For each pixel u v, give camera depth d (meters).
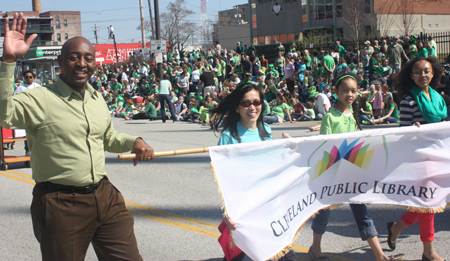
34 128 2.51
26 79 8.65
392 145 3.35
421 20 33.38
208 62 24.22
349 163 3.28
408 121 4.02
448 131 3.42
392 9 29.19
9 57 2.27
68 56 2.53
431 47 15.45
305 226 4.56
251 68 19.62
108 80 28.73
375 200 3.39
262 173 2.95
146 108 17.05
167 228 4.66
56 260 2.54
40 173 2.56
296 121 13.87
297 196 3.12
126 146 2.84
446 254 3.70
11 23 2.32
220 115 3.26
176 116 15.84
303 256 3.80
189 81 20.91
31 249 4.20
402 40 17.88
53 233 2.53
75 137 2.55
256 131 3.26
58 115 2.52
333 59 16.38
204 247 4.11
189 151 2.80
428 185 3.44
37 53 35.31
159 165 7.82
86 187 2.59
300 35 36.72
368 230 3.40
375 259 3.68
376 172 3.37
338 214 4.87
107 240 2.72
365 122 12.16
